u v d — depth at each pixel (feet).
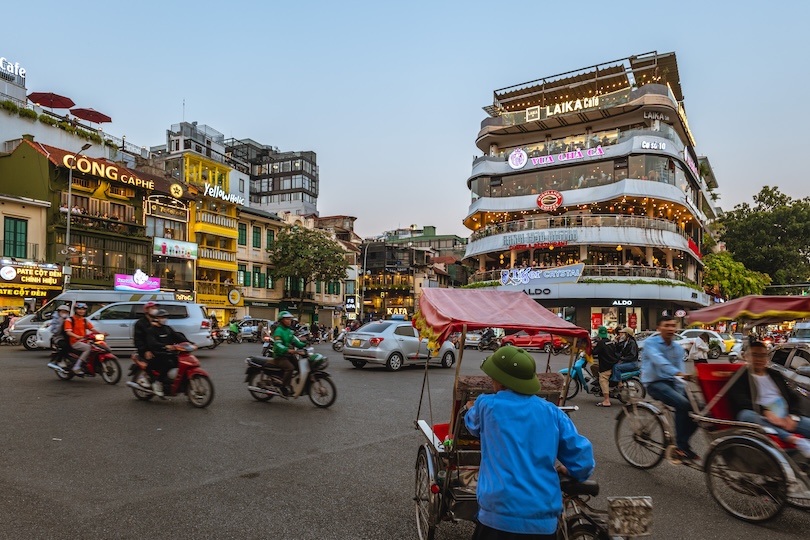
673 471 20.30
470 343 97.09
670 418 20.03
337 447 22.00
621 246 123.65
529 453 8.50
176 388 29.60
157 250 119.65
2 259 91.45
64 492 15.69
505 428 8.63
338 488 16.94
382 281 223.71
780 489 14.84
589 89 138.62
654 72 131.23
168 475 17.58
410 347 54.08
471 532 13.98
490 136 143.02
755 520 15.25
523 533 8.14
